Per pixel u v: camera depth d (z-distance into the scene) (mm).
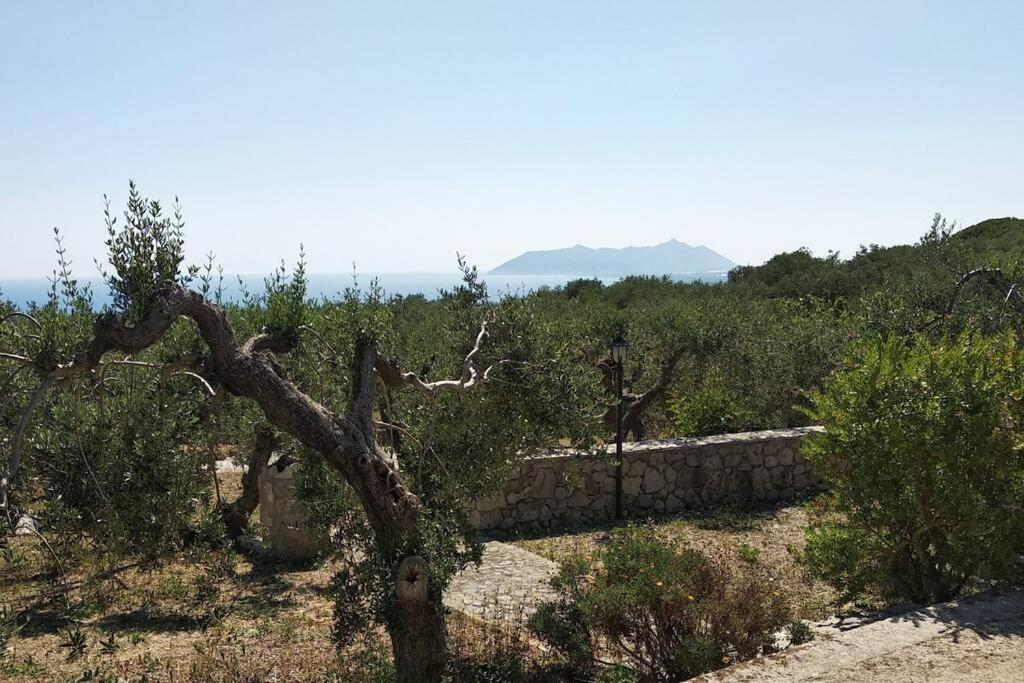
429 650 4605
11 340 4762
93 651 5520
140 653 5520
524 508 9852
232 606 6723
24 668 5113
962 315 10297
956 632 4727
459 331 5793
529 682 5145
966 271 10773
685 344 15352
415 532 4477
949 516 5824
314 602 6887
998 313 10094
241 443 8844
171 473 5766
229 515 8875
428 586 4387
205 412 6609
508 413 5566
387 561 4453
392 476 4480
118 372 5805
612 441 11516
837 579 6500
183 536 6641
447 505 5285
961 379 5863
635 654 5289
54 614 6281
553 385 5562
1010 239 17828
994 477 5816
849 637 4676
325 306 5551
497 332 5613
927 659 4359
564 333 6188
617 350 10086
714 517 10211
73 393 5230
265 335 4637
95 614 6371
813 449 6594
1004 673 4188
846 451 6254
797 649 4512
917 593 6172
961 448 5793
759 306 18812
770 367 14922
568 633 5332
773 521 10023
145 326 3803
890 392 5980
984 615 5004
